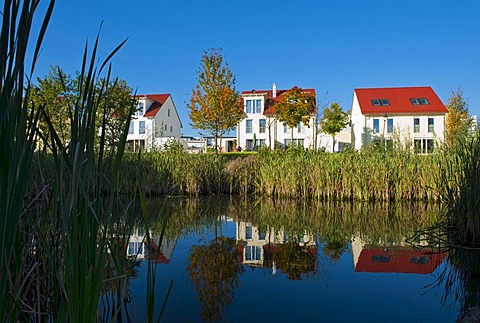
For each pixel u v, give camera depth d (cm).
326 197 1134
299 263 456
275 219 788
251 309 309
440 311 306
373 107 3031
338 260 468
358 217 811
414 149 1157
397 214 848
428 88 3153
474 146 549
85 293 134
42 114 149
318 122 2959
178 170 1211
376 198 1075
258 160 1305
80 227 149
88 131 144
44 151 210
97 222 154
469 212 522
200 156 1322
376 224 726
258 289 359
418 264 449
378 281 386
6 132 110
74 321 131
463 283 376
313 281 386
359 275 407
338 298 336
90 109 142
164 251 514
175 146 1466
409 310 308
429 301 328
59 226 206
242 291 354
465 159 551
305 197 1152
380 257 483
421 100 3031
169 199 174
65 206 146
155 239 591
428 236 604
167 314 297
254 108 3428
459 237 547
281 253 505
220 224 728
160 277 396
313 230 670
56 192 170
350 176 1097
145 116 3594
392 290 359
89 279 135
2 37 104
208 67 2128
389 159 1107
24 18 109
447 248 521
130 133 3575
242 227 698
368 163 1104
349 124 3241
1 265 113
